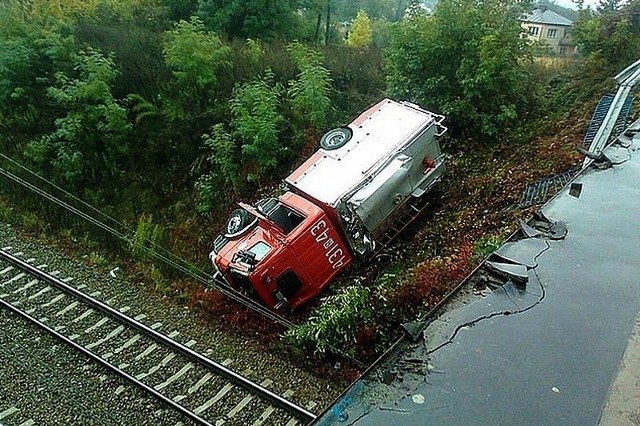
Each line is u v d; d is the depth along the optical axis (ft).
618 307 11.55
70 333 28.81
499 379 9.95
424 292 26.48
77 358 27.30
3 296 31.12
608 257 13.09
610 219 14.62
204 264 35.83
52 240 37.52
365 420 9.27
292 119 39.45
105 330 29.19
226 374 26.40
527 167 33.27
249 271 28.22
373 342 26.50
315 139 38.65
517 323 11.20
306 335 27.14
